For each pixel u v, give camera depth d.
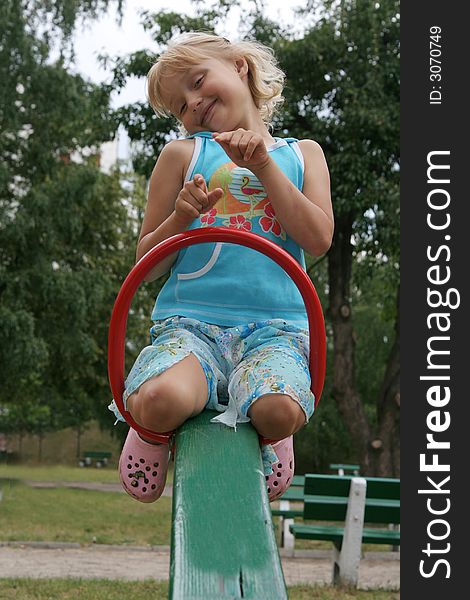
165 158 1.94
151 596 5.19
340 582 5.84
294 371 1.66
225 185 1.89
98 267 17.28
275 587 1.21
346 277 13.00
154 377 1.60
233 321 1.81
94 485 16.44
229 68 1.95
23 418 29.36
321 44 12.15
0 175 14.41
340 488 5.88
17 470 20.73
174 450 1.65
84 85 15.44
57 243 15.69
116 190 17.33
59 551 7.47
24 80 14.79
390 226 11.73
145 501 1.96
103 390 18.14
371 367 24.61
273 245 1.69
